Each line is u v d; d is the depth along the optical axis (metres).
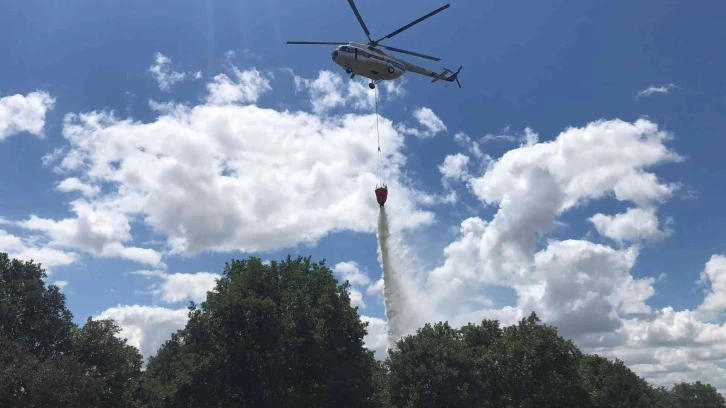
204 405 40.81
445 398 46.72
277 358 40.28
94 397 38.38
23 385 35.31
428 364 48.75
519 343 57.41
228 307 41.47
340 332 42.88
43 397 34.97
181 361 45.53
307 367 42.50
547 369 57.34
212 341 41.50
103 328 44.69
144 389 46.06
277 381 40.06
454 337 58.66
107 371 42.91
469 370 50.00
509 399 56.25
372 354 46.34
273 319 41.88
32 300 42.22
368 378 45.19
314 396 43.84
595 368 91.56
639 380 91.38
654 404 98.75
